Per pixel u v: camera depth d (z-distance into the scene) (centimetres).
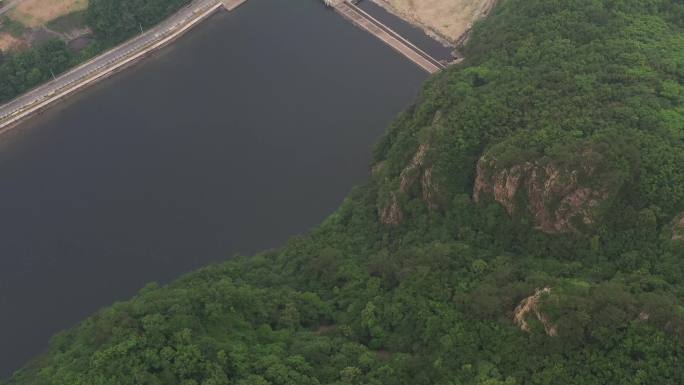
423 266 17875
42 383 15062
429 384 14500
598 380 12912
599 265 16812
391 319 16988
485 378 13775
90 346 15738
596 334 13312
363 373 15138
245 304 17162
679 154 17400
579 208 17388
